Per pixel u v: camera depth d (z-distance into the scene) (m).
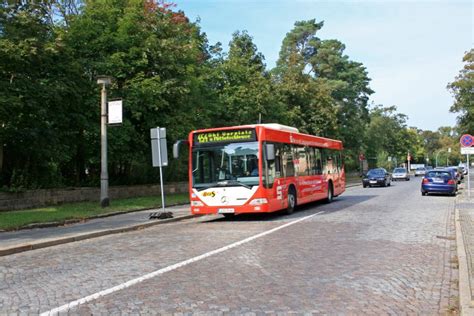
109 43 25.25
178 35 29.30
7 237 13.11
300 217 17.23
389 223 15.09
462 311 5.59
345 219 16.31
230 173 16.30
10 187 20.22
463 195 28.17
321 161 23.05
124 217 18.34
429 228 13.89
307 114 48.75
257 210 15.93
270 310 6.09
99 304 6.49
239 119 35.59
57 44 20.56
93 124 23.89
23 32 19.70
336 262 9.09
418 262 9.06
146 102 25.17
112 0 26.83
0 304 6.61
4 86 18.81
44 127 21.48
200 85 31.30
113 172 28.73
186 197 28.16
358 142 63.88
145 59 25.03
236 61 37.88
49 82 20.86
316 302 6.44
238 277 7.92
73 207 20.84
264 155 16.28
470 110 44.72
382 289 7.11
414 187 41.03
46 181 23.14
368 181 43.84
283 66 56.22
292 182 18.62
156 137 18.36
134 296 6.86
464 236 11.76
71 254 10.81
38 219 16.28
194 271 8.43
